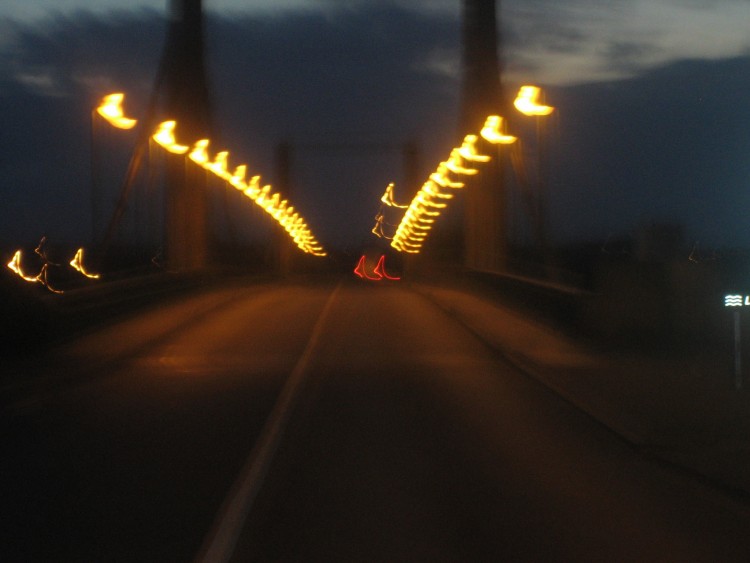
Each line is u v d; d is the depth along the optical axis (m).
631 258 32.03
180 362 20.78
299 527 7.96
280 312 35.28
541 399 15.44
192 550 7.33
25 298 21.77
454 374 18.64
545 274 29.75
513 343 23.64
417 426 13.00
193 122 39.34
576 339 24.05
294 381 17.69
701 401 14.44
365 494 9.16
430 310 36.62
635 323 22.38
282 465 10.49
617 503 8.85
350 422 13.31
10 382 17.36
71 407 14.82
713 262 29.80
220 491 9.31
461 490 9.34
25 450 11.43
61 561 7.06
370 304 40.16
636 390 15.61
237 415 13.99
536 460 10.80
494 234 40.78
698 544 7.51
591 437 12.20
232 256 61.47
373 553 7.25
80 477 9.97
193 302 38.94
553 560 7.09
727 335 21.59
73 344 23.89
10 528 7.98
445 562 7.02
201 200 42.69
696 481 9.77
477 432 12.55
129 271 37.91
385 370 19.27
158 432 12.62
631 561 7.07
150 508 8.64
